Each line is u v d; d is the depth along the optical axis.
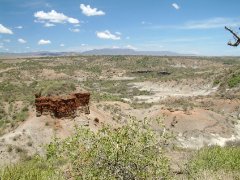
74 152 7.20
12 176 11.09
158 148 7.39
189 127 56.25
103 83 173.12
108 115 54.78
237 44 10.30
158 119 7.79
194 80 138.75
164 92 137.62
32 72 158.00
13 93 81.38
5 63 184.00
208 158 13.68
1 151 38.66
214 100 81.38
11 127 50.59
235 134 57.00
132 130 7.45
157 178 7.32
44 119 44.72
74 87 50.69
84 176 7.09
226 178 11.12
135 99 119.44
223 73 126.44
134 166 7.29
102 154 7.25
